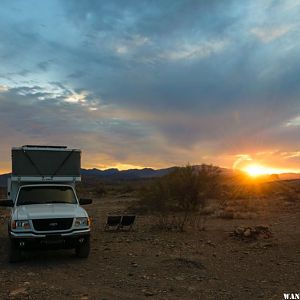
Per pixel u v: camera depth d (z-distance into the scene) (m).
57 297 7.71
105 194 51.81
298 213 23.55
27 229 10.72
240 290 8.05
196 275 9.30
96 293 8.00
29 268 10.35
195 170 23.19
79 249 11.37
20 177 13.16
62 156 13.64
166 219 19.20
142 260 11.10
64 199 12.64
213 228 17.47
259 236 14.23
